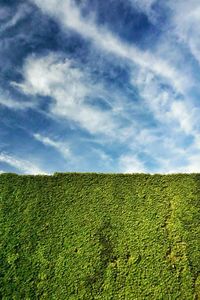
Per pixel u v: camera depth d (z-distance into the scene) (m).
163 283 9.71
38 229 10.45
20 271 9.94
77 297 9.62
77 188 11.00
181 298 9.56
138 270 9.88
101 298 9.60
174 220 10.48
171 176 11.04
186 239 10.24
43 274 9.89
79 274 9.87
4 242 10.30
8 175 11.22
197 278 9.84
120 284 9.73
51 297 9.66
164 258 10.02
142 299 9.55
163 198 10.77
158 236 10.27
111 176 11.15
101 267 9.94
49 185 11.06
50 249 10.18
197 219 10.48
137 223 10.45
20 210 10.73
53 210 10.70
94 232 10.37
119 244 10.20
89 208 10.70
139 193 10.87
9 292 9.71
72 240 10.28
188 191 10.80
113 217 10.56
